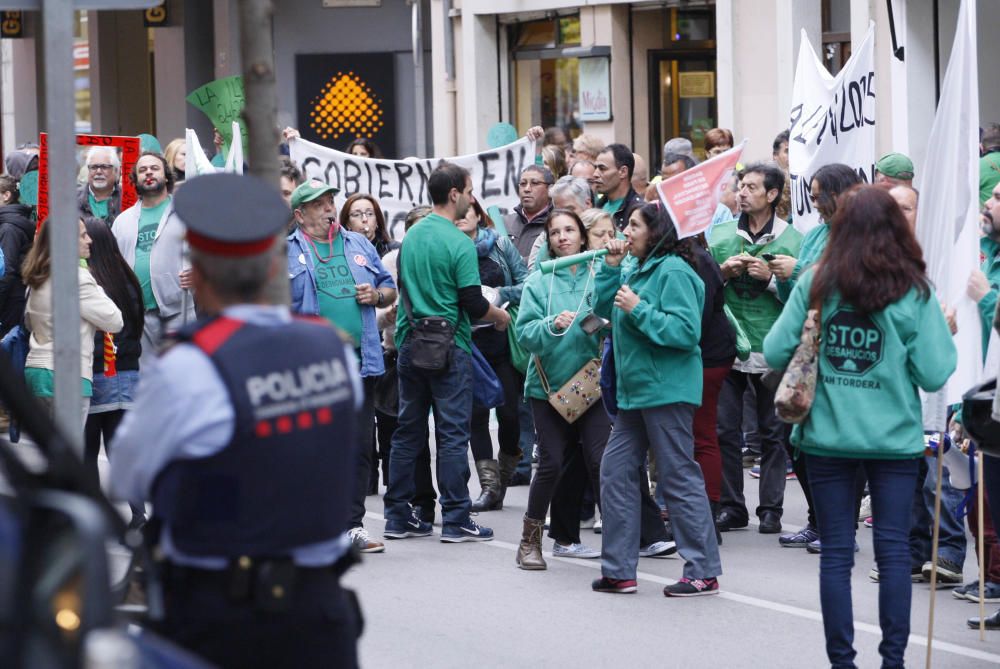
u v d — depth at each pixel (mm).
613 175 17281
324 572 6363
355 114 39625
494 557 14500
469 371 15008
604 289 12820
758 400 15461
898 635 9867
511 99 33188
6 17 48781
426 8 38969
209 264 6227
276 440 6074
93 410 14500
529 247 19031
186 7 42156
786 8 26250
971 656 11062
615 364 12805
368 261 14750
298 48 39656
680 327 12211
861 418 9789
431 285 14641
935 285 11156
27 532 4949
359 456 14625
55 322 7602
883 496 9945
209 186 6273
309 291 14367
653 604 12648
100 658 4406
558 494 14391
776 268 14500
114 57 46438
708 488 14594
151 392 6000
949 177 11156
